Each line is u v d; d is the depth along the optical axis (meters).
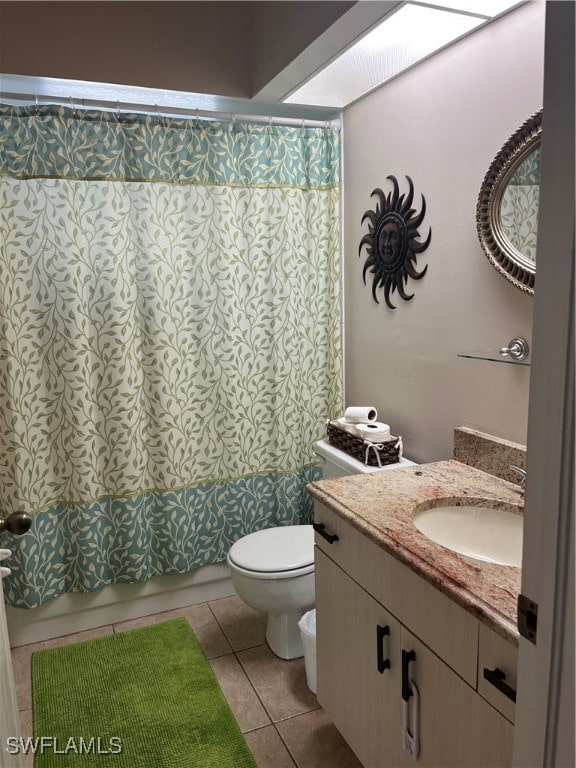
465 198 1.79
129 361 2.29
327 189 2.52
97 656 2.25
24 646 2.35
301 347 2.59
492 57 1.64
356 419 2.21
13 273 2.12
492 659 1.04
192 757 1.76
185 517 2.49
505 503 1.50
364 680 1.51
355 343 2.52
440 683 1.20
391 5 1.55
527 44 1.52
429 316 2.01
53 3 2.09
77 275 2.17
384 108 2.17
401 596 1.31
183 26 2.26
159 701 1.99
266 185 2.42
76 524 2.33
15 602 2.29
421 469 1.80
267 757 1.76
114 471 2.35
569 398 0.66
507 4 1.53
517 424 1.67
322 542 1.68
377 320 2.33
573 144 0.62
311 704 1.98
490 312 1.73
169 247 2.31
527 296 1.59
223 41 2.32
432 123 1.91
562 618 0.70
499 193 1.60
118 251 2.22
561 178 0.64
